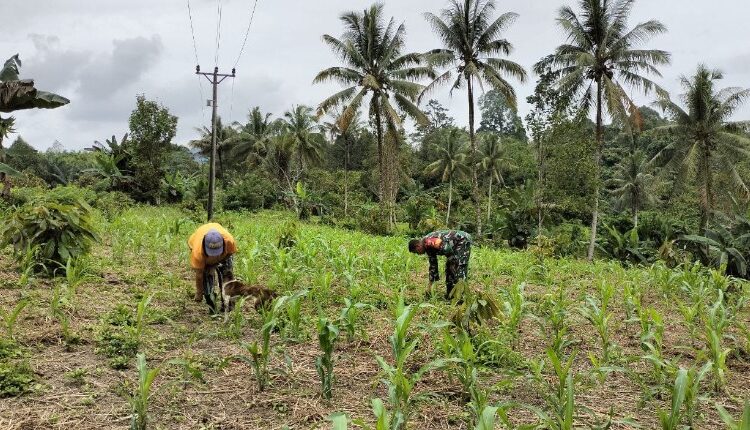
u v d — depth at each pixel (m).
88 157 51.47
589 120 27.78
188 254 10.43
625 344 6.46
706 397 4.57
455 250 7.84
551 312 6.47
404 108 31.19
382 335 6.32
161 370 4.94
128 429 3.82
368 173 54.06
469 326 6.19
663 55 25.19
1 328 5.58
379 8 30.38
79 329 5.78
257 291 6.24
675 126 29.17
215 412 4.21
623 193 42.25
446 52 28.58
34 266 7.93
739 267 19.84
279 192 43.44
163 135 36.03
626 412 4.46
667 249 14.79
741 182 28.58
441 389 4.79
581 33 26.36
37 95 12.26
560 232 28.42
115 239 11.93
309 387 4.76
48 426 3.82
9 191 16.33
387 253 12.59
